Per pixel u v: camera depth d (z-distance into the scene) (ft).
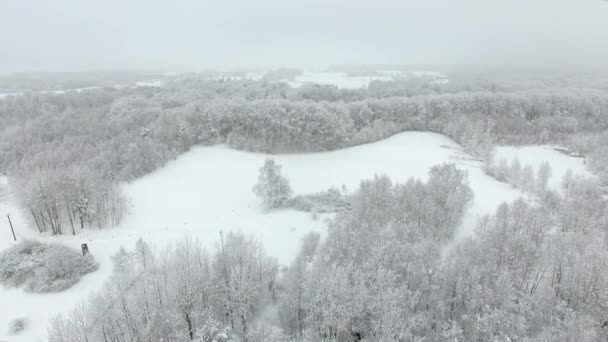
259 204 190.70
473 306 99.76
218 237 157.99
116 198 172.35
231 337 96.99
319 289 100.99
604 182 204.33
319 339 100.48
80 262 133.18
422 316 102.47
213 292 109.09
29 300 118.93
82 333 87.61
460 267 109.40
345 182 210.79
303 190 201.98
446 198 151.02
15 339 104.06
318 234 147.43
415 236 128.36
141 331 93.61
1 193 202.18
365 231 123.44
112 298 96.84
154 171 222.89
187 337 96.22
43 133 253.44
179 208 186.29
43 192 155.63
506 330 94.02
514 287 106.52
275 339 96.94
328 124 258.57
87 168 183.21
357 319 104.12
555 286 112.37
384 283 102.68
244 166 233.96
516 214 130.72
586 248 112.88
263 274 117.39
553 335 92.17
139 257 123.34
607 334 100.22
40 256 135.95
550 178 216.54
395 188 161.07
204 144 261.65
